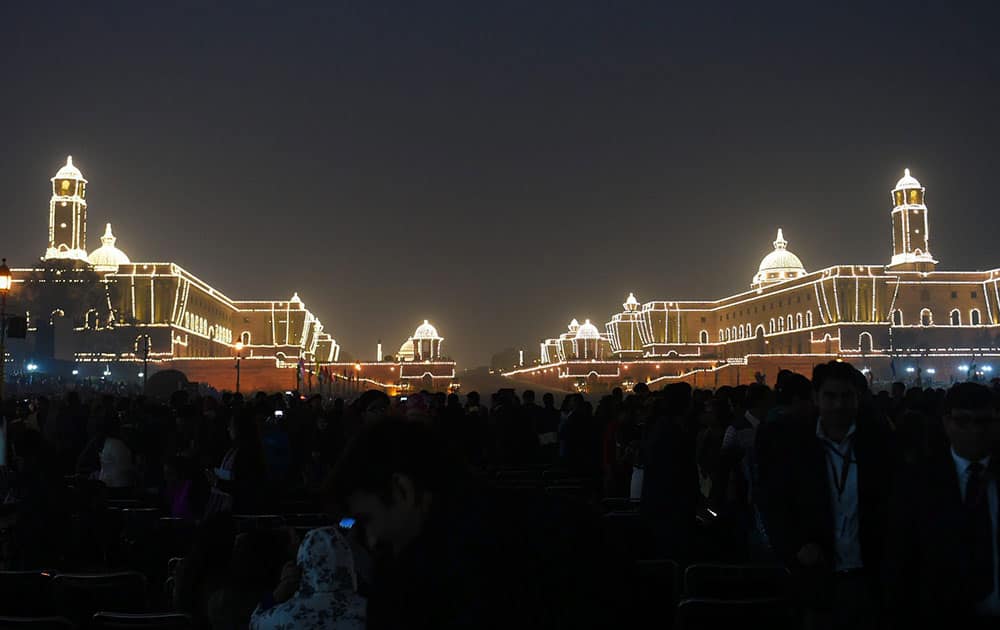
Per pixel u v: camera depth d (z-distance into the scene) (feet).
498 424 74.18
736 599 27.04
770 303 520.83
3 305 102.37
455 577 13.05
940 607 21.33
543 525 13.56
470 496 13.76
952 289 467.93
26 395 172.65
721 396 52.13
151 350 415.64
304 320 560.61
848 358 444.55
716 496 44.62
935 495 21.45
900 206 494.59
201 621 25.55
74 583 30.17
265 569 24.94
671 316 585.63
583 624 13.17
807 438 24.50
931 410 55.01
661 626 28.19
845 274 451.12
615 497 57.41
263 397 65.05
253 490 41.09
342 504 14.06
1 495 50.34
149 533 42.06
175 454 47.16
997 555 21.03
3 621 24.62
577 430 65.57
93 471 61.62
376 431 13.92
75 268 424.87
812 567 23.93
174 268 425.69
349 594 20.94
